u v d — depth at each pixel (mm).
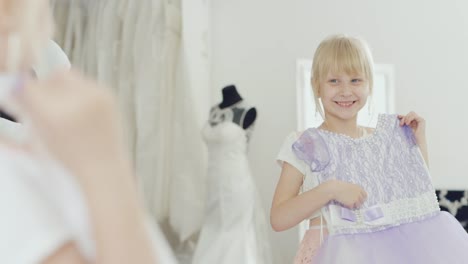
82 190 328
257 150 3117
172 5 2881
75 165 319
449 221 1666
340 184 1588
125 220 329
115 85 2963
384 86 3127
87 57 3066
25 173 350
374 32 3156
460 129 3174
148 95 2812
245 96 3146
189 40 2832
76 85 318
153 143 2809
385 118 1764
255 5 3172
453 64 3191
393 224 1607
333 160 1662
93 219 325
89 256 341
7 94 326
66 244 336
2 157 349
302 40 3135
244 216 2566
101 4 3043
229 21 3182
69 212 338
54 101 309
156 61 2828
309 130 1732
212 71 3170
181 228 2734
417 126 1750
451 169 3152
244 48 3166
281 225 1644
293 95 3109
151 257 339
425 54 3178
